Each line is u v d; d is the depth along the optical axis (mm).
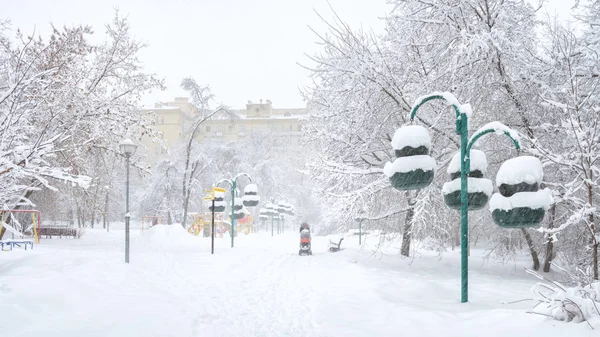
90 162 21281
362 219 16672
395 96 14781
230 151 49250
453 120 14195
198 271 12773
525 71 12594
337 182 16578
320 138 16797
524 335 5254
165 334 6082
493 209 7117
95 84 18344
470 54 12094
